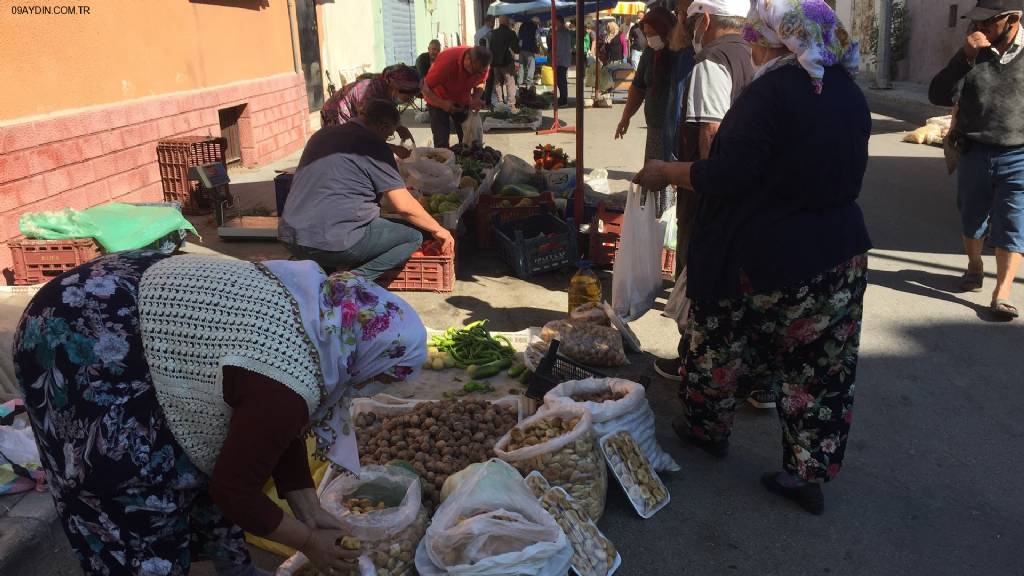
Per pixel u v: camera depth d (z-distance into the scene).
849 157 2.85
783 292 2.96
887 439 3.85
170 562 2.09
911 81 22.70
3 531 2.85
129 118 7.34
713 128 3.79
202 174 7.05
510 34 16.11
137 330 1.88
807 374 3.10
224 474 1.83
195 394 1.87
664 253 6.08
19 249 5.60
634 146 12.70
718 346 3.29
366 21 16.83
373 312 1.96
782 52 2.90
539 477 3.01
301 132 12.30
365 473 2.87
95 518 1.99
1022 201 5.09
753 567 2.95
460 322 5.33
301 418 1.88
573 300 5.14
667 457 3.52
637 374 4.52
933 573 2.92
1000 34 5.02
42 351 1.89
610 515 3.24
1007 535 3.14
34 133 6.00
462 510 2.64
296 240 4.70
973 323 5.27
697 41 3.99
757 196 2.93
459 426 3.44
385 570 2.57
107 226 5.79
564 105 19.03
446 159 7.27
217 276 1.91
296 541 2.03
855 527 3.18
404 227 4.94
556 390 3.46
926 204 8.62
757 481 3.50
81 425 1.90
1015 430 3.92
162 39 8.18
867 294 5.84
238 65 10.18
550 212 6.74
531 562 2.51
